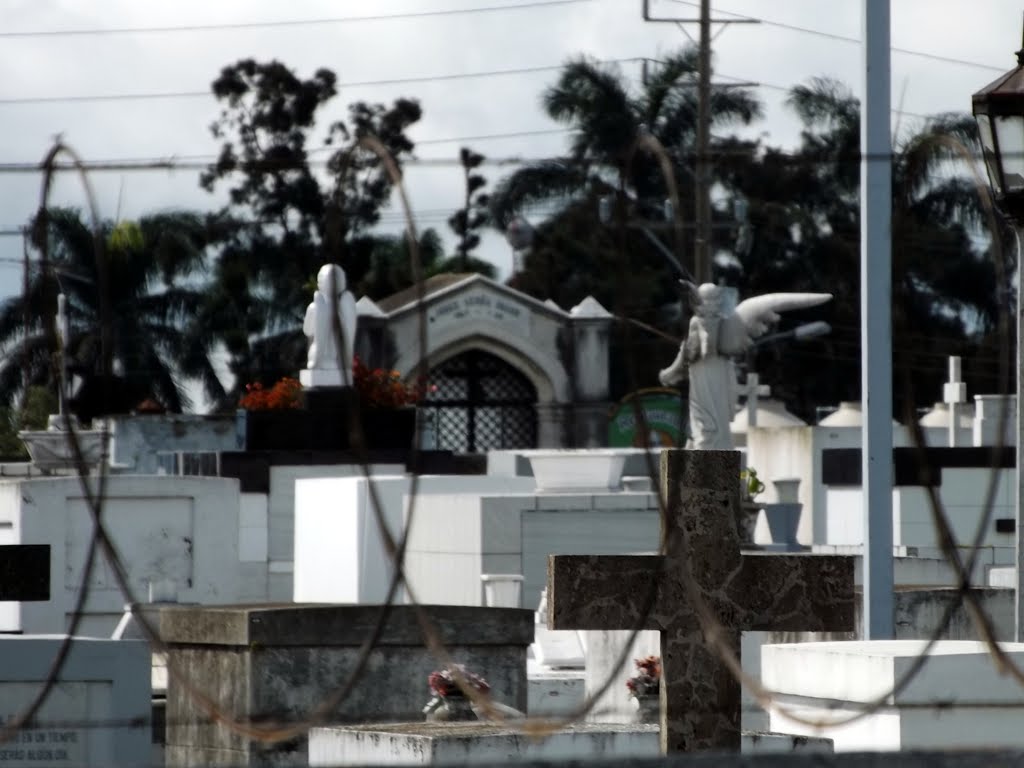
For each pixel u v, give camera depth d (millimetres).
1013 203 44375
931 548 84188
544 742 37219
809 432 139625
